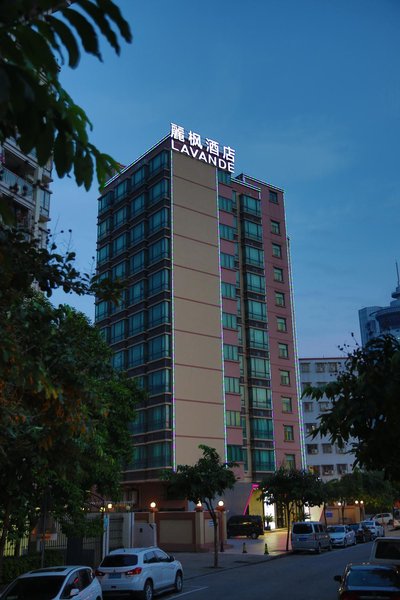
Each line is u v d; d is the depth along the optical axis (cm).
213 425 5059
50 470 1366
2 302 770
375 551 1513
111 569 1806
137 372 5203
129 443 2627
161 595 1952
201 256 5469
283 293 6425
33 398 931
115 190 6225
